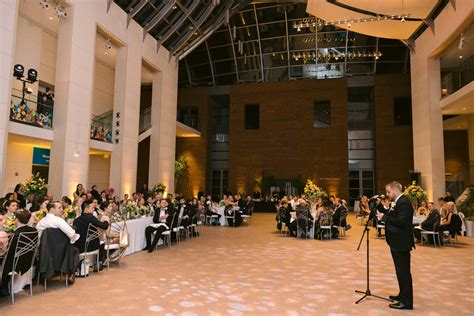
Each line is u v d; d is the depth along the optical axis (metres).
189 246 7.75
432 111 12.91
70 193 9.29
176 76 16.72
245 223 13.09
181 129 18.50
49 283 4.48
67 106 9.25
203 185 20.59
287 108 19.92
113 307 3.58
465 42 11.65
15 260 3.66
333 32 19.25
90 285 4.41
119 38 11.88
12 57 7.52
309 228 9.30
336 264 5.89
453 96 11.73
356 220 14.18
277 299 3.91
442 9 11.81
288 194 19.41
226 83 21.62
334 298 3.96
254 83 20.80
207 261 6.05
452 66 14.90
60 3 9.38
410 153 18.05
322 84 19.53
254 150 20.17
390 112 18.47
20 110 8.25
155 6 13.17
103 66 15.59
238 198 13.56
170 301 3.80
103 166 15.16
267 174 19.81
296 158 19.50
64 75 9.35
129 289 4.24
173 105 16.33
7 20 7.40
